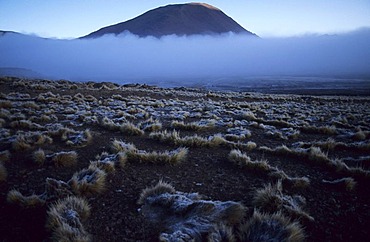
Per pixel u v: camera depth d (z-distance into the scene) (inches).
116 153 305.7
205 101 1071.0
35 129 412.8
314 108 1069.8
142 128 464.4
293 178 238.2
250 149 350.6
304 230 167.6
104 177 224.8
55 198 191.0
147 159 283.9
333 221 179.9
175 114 639.8
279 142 417.1
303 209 192.1
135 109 654.5
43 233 158.7
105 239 152.8
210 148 355.3
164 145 362.6
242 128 475.8
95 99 842.8
